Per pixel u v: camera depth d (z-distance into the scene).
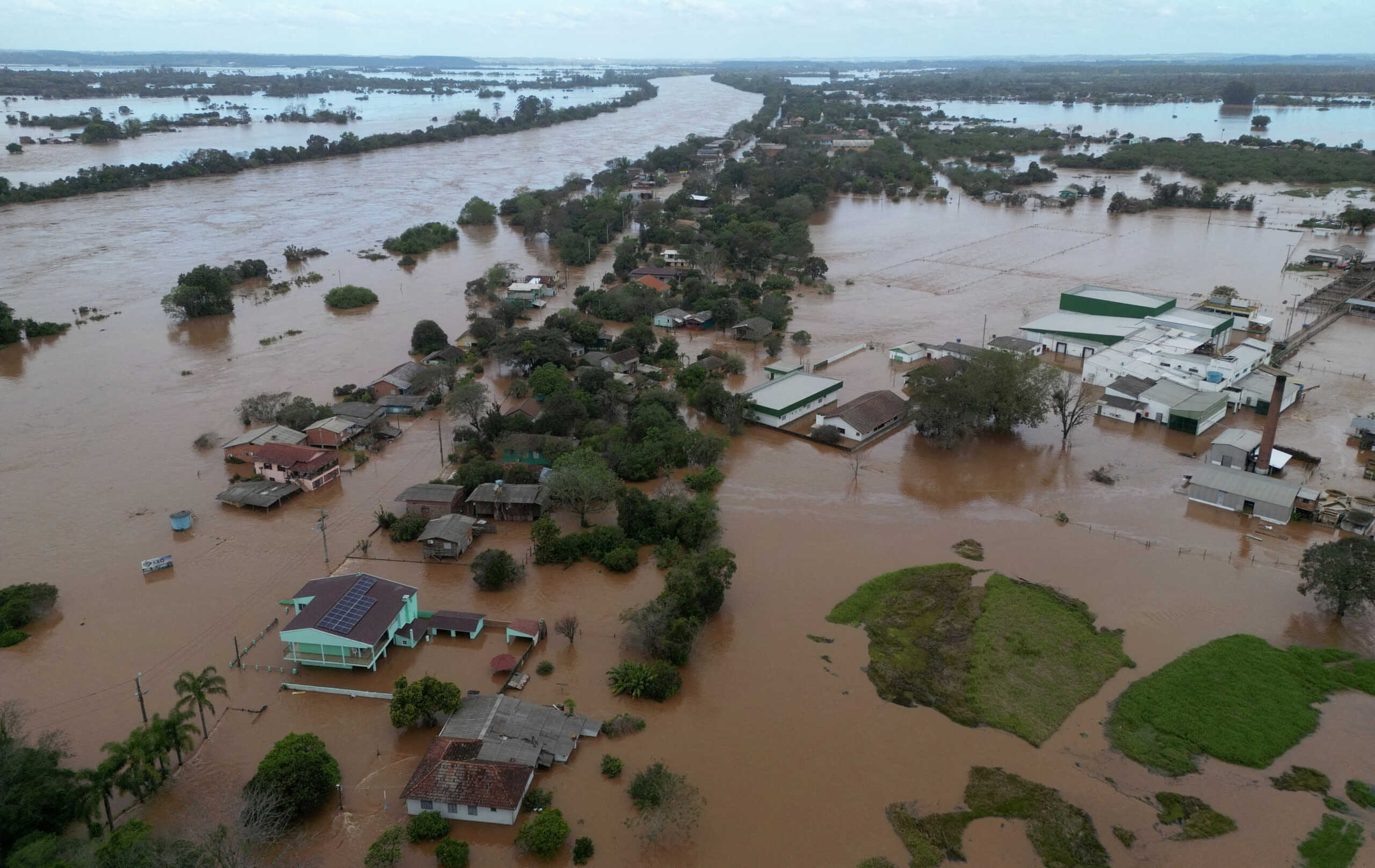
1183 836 43.31
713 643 58.53
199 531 72.69
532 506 74.81
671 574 61.25
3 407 98.25
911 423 96.88
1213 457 83.25
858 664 56.56
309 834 43.25
